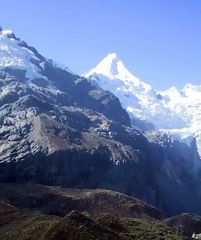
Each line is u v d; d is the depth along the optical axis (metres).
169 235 186.38
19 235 160.88
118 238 153.25
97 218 182.38
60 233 148.25
